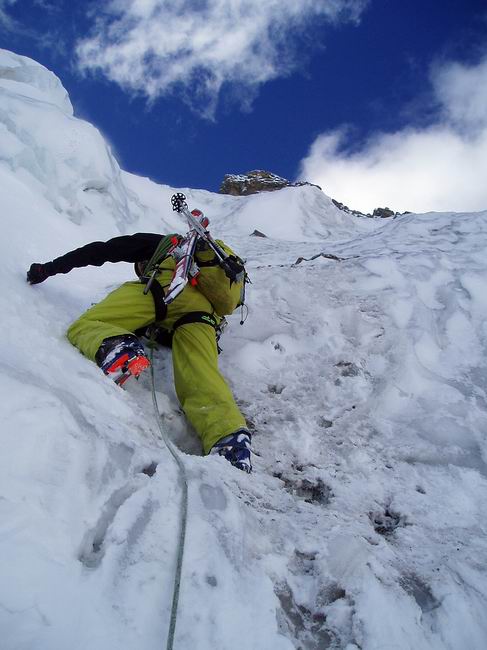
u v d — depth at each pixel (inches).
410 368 148.3
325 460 121.7
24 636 57.8
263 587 77.2
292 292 180.1
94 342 116.9
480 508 109.4
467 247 224.4
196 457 103.1
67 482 76.3
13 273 139.9
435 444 125.3
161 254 137.3
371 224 633.6
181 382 126.3
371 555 88.4
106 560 71.0
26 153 215.5
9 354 95.3
